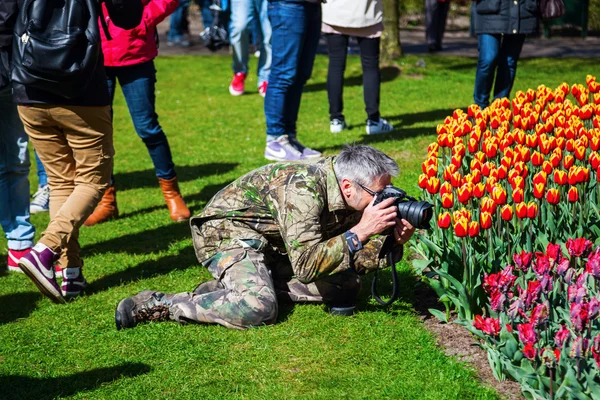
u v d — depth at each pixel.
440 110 10.23
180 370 3.83
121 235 6.24
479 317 3.47
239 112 11.13
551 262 3.57
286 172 4.24
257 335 4.12
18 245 5.48
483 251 4.28
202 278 5.15
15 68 4.42
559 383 3.25
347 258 4.02
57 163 4.84
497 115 5.56
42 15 4.35
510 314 3.43
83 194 4.70
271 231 4.36
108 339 4.22
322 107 11.01
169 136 9.87
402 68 13.31
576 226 4.48
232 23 12.11
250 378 3.72
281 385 3.62
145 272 5.34
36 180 8.41
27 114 4.64
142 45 6.02
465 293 3.93
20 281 5.33
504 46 8.34
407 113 10.16
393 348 3.91
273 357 3.89
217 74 14.31
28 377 3.87
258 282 4.20
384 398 3.46
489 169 4.46
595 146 4.69
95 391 3.68
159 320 4.36
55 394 3.70
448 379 3.57
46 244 4.57
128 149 9.43
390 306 4.44
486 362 3.76
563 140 4.68
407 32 19.95
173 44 18.14
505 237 4.34
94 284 5.18
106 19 5.83
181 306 4.26
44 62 4.31
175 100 12.23
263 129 9.98
